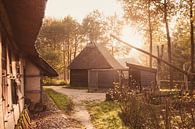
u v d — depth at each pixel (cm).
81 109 1805
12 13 653
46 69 1705
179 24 3803
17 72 1110
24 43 1030
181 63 4644
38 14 636
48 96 2266
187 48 4488
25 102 1586
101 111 1691
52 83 4828
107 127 1255
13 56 970
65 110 1739
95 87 3453
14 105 878
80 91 3325
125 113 1366
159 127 890
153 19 4391
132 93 1401
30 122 1250
